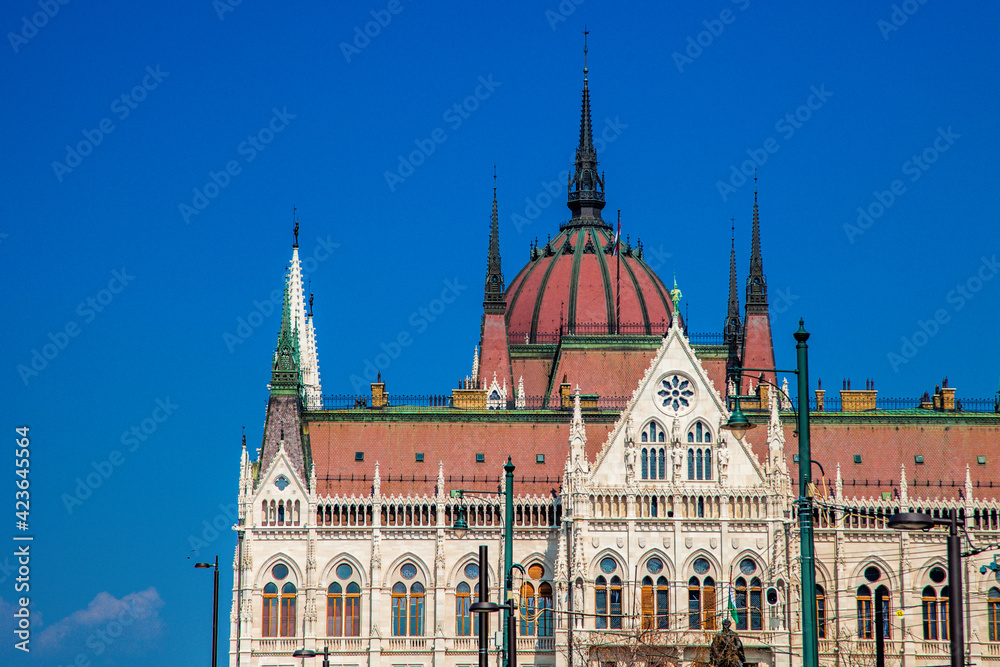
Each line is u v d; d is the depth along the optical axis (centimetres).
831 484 18138
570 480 17425
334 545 17738
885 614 17650
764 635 17162
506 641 10712
